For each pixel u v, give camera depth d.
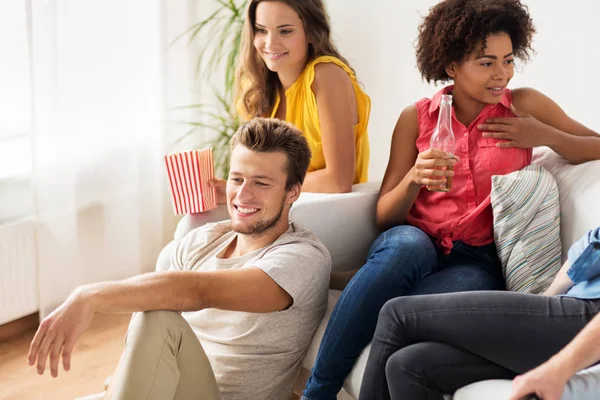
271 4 2.56
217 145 3.46
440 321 1.77
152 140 3.33
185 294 1.77
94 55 3.05
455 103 2.31
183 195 2.33
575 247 1.83
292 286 1.89
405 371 1.76
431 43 2.28
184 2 3.30
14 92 3.01
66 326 1.71
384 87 3.57
